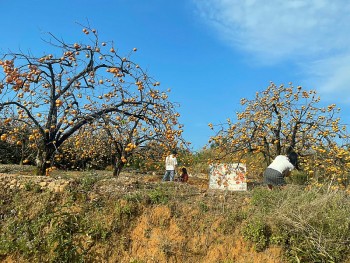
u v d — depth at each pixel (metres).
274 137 13.23
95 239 6.86
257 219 7.09
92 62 9.62
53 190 7.71
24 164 16.34
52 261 6.37
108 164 19.17
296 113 12.86
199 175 15.10
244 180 11.61
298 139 13.04
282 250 6.70
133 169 17.83
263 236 6.85
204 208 7.61
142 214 7.42
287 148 12.75
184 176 13.44
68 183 7.87
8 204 7.57
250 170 15.32
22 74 8.65
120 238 6.95
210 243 6.95
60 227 6.80
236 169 11.73
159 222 7.29
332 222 6.73
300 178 12.29
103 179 8.50
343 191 7.93
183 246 6.87
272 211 7.20
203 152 15.77
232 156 12.97
